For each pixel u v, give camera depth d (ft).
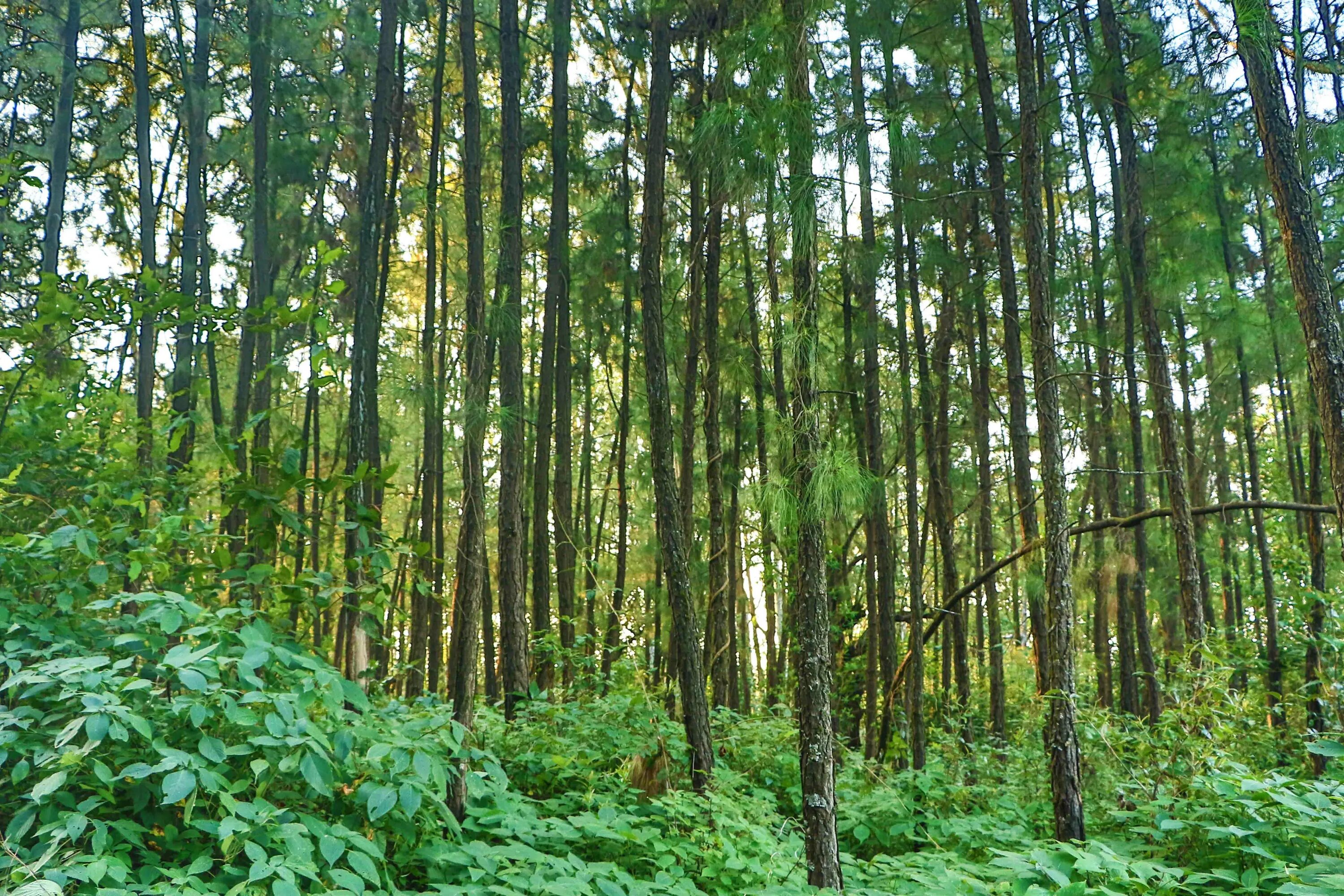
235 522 21.85
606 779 18.56
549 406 33.09
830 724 14.43
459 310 50.37
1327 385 15.66
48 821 9.52
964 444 43.19
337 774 11.27
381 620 13.28
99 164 44.09
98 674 9.91
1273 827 13.94
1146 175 33.17
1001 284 24.91
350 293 38.83
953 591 34.19
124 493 13.35
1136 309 35.78
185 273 33.99
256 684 10.34
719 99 24.32
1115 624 48.73
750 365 32.53
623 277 42.96
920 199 24.38
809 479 14.74
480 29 42.14
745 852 15.37
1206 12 17.54
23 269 39.22
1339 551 38.91
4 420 13.34
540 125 39.93
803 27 15.55
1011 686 46.55
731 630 38.24
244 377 32.89
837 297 36.78
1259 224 37.99
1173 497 27.94
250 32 35.17
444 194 39.75
